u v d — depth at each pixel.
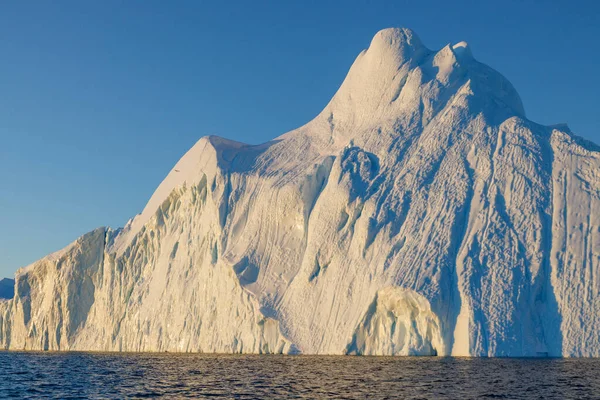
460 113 129.50
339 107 147.75
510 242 109.88
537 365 89.88
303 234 130.00
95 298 160.38
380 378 78.06
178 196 151.00
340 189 125.81
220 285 132.25
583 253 106.56
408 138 130.62
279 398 65.62
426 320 105.75
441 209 116.81
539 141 121.62
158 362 110.69
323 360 103.00
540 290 105.75
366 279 114.69
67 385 81.31
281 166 144.00
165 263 147.38
